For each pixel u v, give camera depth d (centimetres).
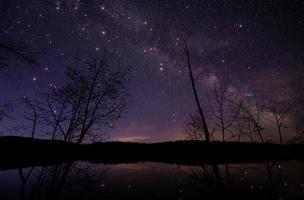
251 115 1478
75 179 688
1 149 1171
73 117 1451
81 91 1451
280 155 1205
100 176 730
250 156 1200
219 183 616
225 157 1195
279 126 1429
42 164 999
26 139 1337
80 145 1395
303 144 1365
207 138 1475
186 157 1219
